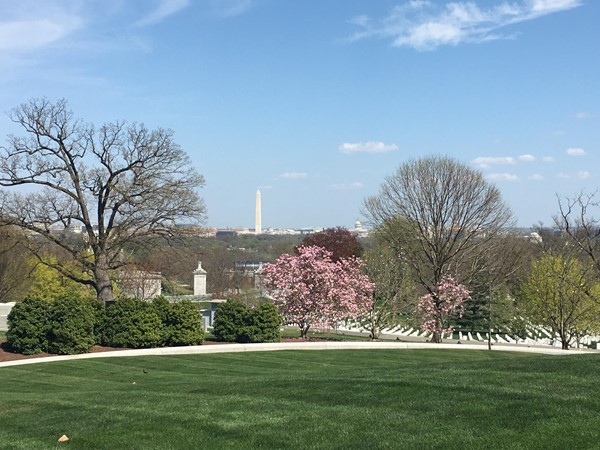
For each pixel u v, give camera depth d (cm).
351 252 6031
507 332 4162
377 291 3344
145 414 912
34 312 2042
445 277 3216
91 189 2784
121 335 2155
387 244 4034
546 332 3931
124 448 745
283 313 2609
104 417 911
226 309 2408
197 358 2000
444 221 3341
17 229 3503
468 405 832
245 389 1101
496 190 4356
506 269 4016
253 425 819
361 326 3938
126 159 2781
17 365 1827
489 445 662
